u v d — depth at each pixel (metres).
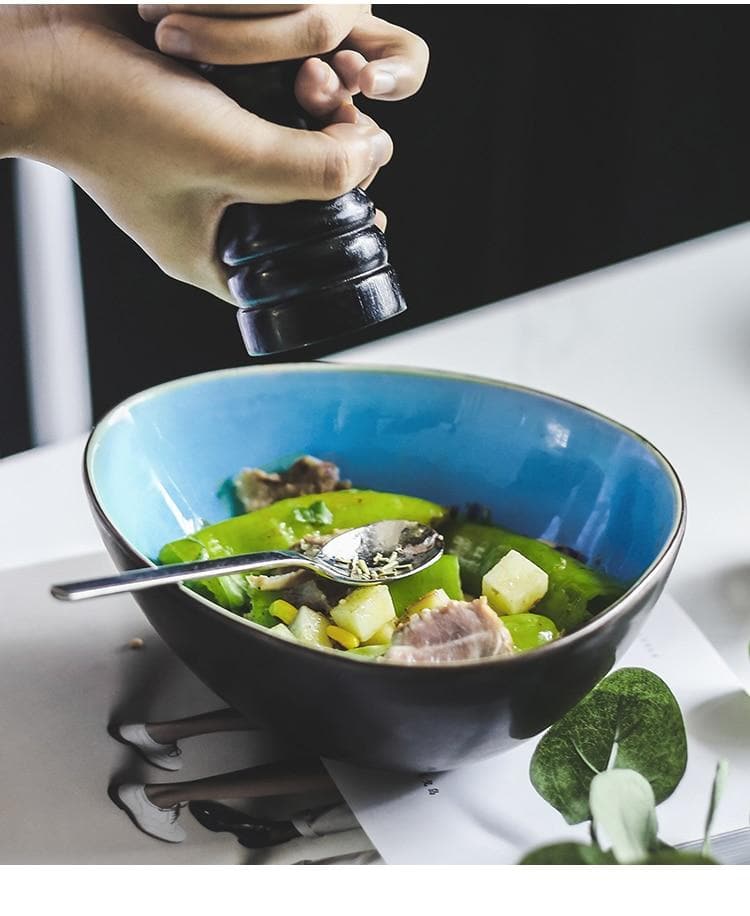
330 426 0.80
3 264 1.28
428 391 0.80
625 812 0.65
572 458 0.77
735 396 0.94
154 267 1.36
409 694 0.62
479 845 0.66
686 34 1.48
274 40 0.67
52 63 0.69
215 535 0.77
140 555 0.67
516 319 1.01
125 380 1.42
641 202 1.59
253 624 0.63
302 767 0.69
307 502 0.79
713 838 0.66
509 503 0.78
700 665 0.73
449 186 1.53
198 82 0.68
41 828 0.66
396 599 0.73
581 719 0.69
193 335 1.43
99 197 0.73
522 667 0.63
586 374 0.95
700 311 1.02
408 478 0.80
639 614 0.66
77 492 0.86
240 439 0.79
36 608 0.77
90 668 0.74
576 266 1.63
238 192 0.67
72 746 0.70
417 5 1.41
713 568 0.80
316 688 0.63
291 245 0.67
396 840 0.66
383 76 0.71
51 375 1.36
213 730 0.71
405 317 1.58
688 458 0.88
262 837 0.66
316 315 0.67
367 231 0.68
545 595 0.74
